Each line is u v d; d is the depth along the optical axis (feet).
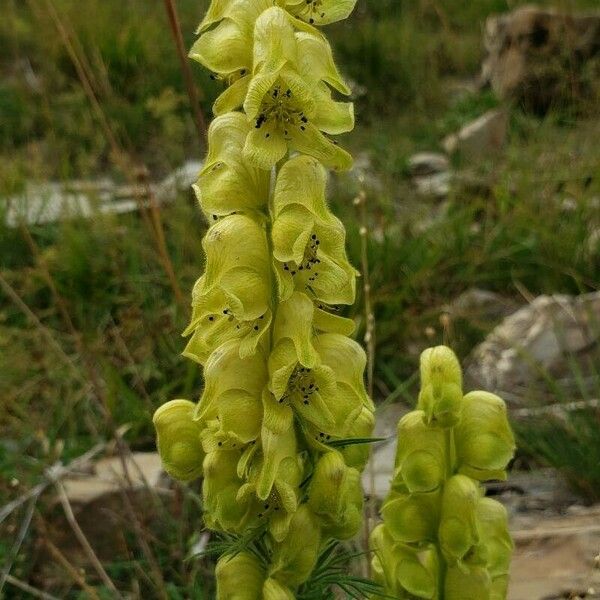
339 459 0.72
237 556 0.75
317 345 0.73
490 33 4.20
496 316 2.17
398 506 0.82
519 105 3.85
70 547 1.53
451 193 2.68
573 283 2.27
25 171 3.03
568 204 2.57
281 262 0.69
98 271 2.20
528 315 2.02
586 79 3.23
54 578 1.49
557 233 2.36
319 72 0.68
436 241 2.34
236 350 0.72
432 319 2.09
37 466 1.61
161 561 1.48
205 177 0.71
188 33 4.17
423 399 0.79
